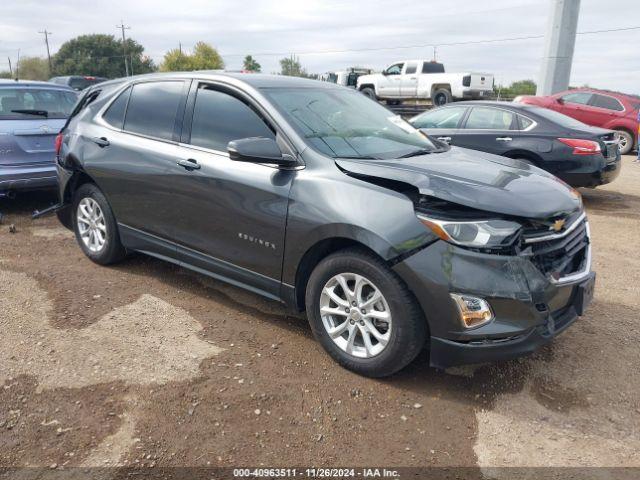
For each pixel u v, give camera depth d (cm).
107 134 470
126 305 421
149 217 439
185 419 291
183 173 402
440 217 296
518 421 299
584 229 353
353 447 275
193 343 368
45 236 597
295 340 377
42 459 260
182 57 7356
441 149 420
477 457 271
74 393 310
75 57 9050
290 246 346
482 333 291
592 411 310
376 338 322
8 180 641
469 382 333
